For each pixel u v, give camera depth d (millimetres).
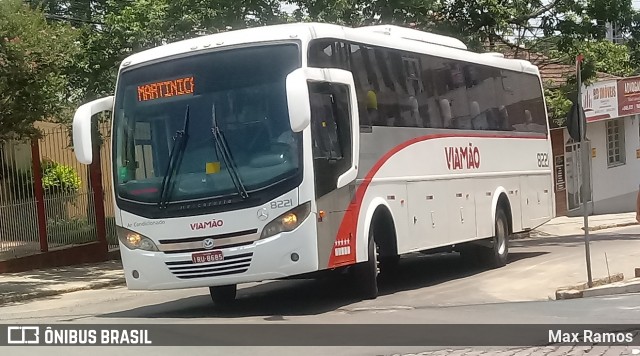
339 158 11172
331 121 11102
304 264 10375
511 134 17859
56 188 21656
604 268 15773
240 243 10477
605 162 33688
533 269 16156
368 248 11961
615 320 10352
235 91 10758
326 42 11336
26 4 18062
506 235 17359
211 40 11055
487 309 11430
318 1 20750
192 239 10625
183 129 10820
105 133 23094
